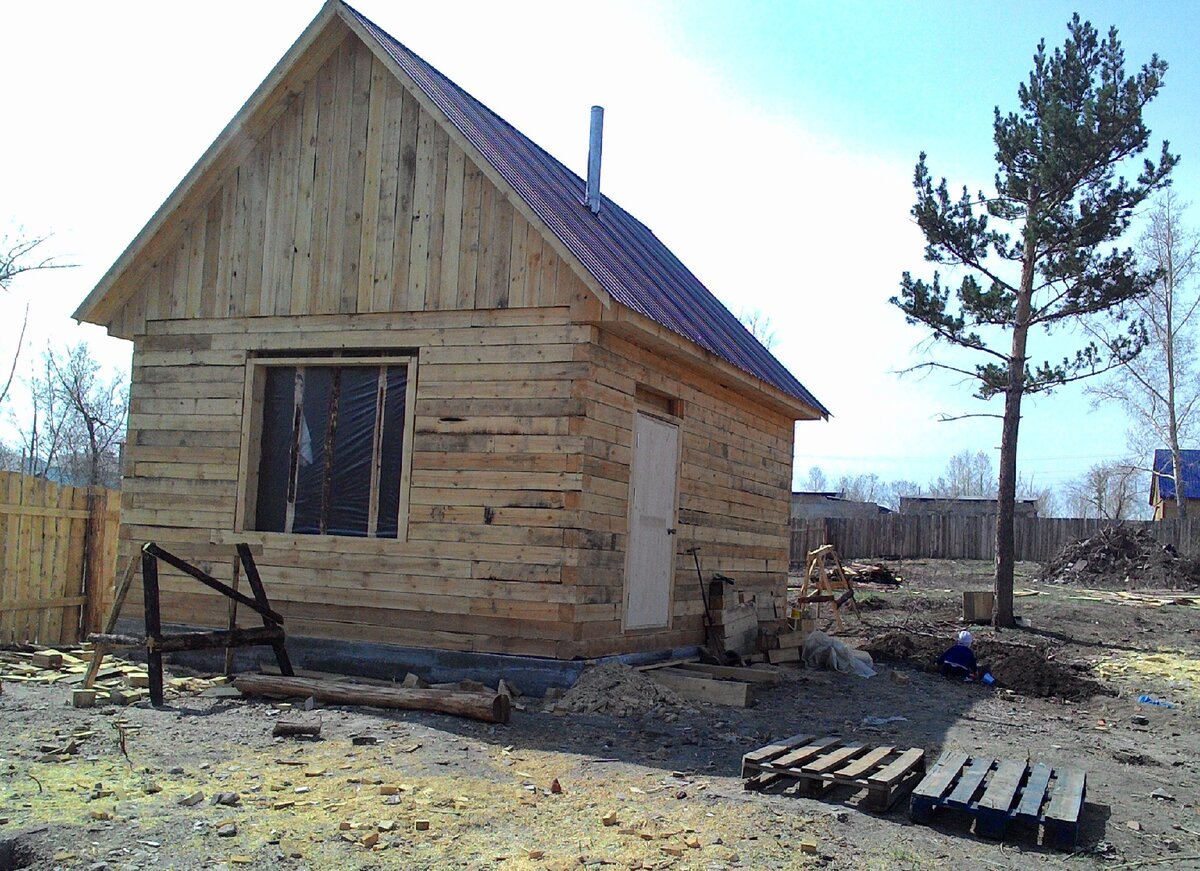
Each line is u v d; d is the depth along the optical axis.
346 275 11.33
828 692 12.29
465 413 10.61
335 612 10.91
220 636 9.66
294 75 11.51
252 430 11.66
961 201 23.33
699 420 13.19
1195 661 17.81
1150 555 32.78
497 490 10.39
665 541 12.18
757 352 17.20
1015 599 27.14
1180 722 12.09
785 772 7.07
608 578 10.70
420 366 10.87
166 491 11.93
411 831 5.76
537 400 10.33
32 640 12.47
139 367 12.26
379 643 10.65
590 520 10.30
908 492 103.38
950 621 23.36
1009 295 22.83
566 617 9.98
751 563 15.06
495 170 10.48
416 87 10.89
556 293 10.30
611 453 10.73
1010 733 10.38
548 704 9.56
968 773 7.36
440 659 10.34
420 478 10.73
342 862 5.27
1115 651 19.23
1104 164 22.23
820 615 23.73
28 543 12.46
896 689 13.10
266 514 11.65
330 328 11.34
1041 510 87.81
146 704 9.02
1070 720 11.77
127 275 12.19
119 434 39.06
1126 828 7.02
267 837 5.57
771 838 6.00
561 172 15.11
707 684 10.76
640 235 17.09
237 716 8.62
